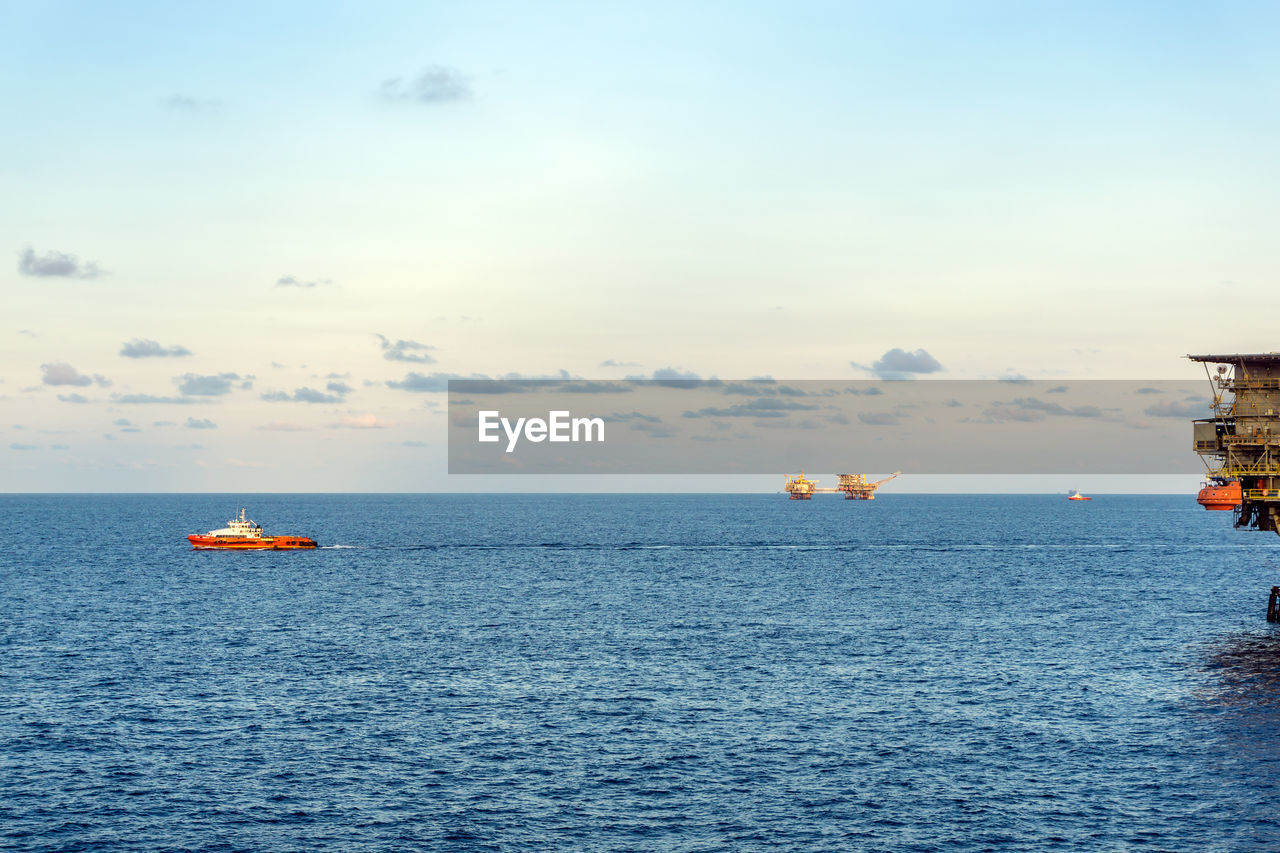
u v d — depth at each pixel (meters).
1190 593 134.50
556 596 129.62
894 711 67.25
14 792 51.25
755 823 48.06
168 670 79.94
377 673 78.88
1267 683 75.56
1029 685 75.00
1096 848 45.38
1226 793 51.84
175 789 51.94
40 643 91.94
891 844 45.75
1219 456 90.69
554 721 64.56
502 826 47.53
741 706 68.44
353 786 52.53
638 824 47.88
